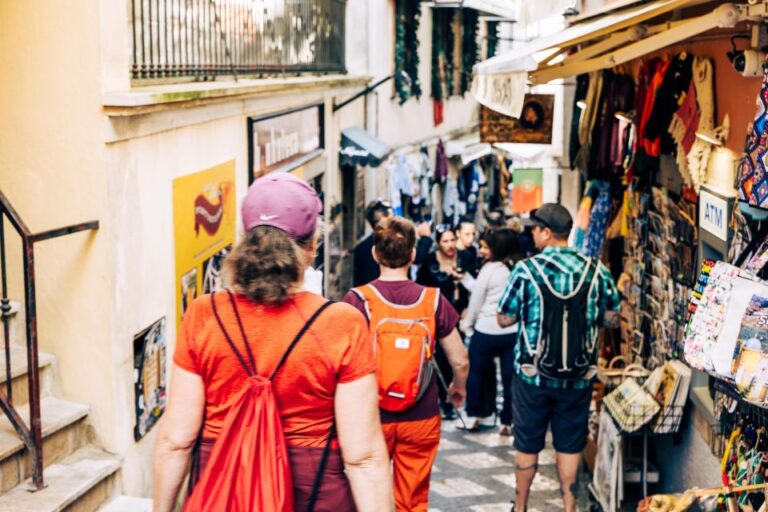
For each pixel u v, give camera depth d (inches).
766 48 199.8
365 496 112.9
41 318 223.8
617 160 359.6
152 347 244.7
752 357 158.9
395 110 721.0
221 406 112.7
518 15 341.1
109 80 218.4
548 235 259.1
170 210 255.8
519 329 262.2
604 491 277.7
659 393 267.0
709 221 243.4
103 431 223.5
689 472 261.0
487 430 378.6
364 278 454.3
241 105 321.1
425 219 833.5
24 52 217.6
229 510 109.0
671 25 233.6
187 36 289.3
